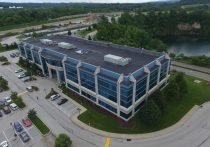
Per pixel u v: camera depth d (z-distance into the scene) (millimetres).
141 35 156375
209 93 82688
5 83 93812
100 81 69875
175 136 61094
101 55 87250
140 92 70000
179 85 79000
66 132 64375
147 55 85562
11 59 134250
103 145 58875
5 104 81062
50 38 127062
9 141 61594
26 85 96438
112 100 69125
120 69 71000
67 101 80812
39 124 68188
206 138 59750
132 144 58781
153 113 62344
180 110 72688
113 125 66312
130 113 67438
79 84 80562
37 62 109500
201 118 68312
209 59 109562
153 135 61781
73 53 91812
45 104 79938
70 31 196875
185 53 157000
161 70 80312
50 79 101250
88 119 69750
